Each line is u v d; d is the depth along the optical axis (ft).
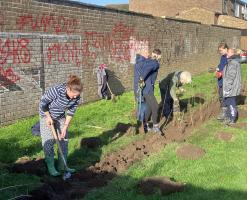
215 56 99.71
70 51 45.27
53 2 42.16
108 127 36.63
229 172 25.58
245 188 23.21
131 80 59.06
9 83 37.09
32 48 39.63
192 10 152.25
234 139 33.19
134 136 33.32
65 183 22.94
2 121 36.50
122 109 44.86
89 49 48.70
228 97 37.81
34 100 40.19
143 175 24.48
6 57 36.63
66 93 22.81
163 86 37.83
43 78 41.27
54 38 42.63
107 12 52.03
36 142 30.89
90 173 24.77
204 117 40.32
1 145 29.40
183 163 27.07
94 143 30.37
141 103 33.96
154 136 32.63
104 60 51.96
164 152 28.99
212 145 31.30
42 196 20.98
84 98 48.08
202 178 24.49
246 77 75.36
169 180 23.08
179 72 36.91
